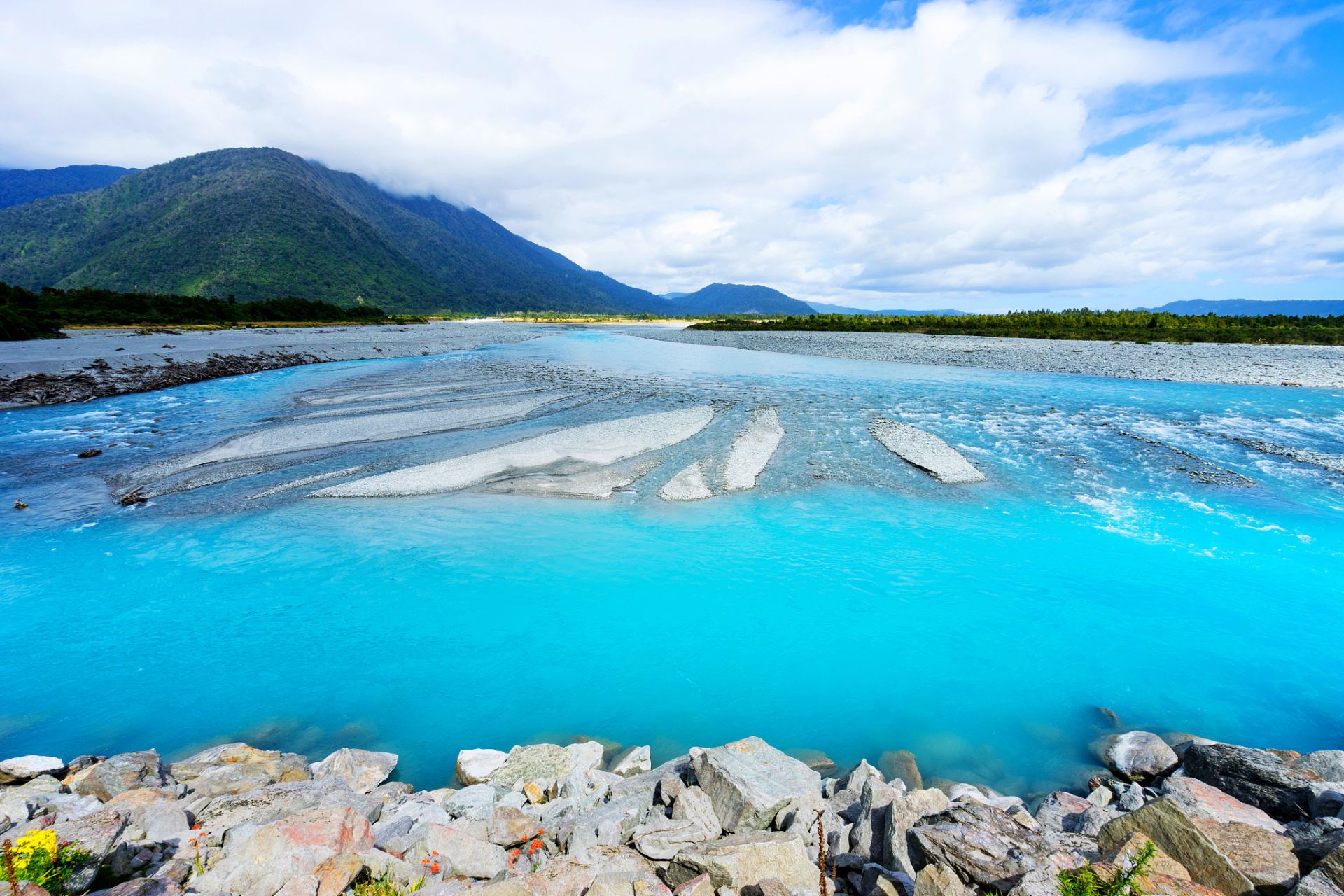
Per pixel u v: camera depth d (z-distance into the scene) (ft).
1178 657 31.86
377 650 33.32
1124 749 24.68
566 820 19.39
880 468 62.69
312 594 38.75
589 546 45.44
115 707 28.73
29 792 20.68
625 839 18.12
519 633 34.81
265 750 26.13
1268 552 43.27
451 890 14.56
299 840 16.62
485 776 23.44
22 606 37.40
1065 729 26.91
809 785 20.48
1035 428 78.89
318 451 70.18
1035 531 47.32
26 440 75.20
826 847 18.26
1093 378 126.31
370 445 72.84
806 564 42.37
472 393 109.81
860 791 21.39
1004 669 31.12
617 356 186.09
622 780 22.21
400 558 43.65
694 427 79.77
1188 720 27.27
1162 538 45.85
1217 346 177.17
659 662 32.27
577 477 59.98
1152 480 58.18
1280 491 55.06
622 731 27.53
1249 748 20.97
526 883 15.26
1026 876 13.82
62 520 50.19
